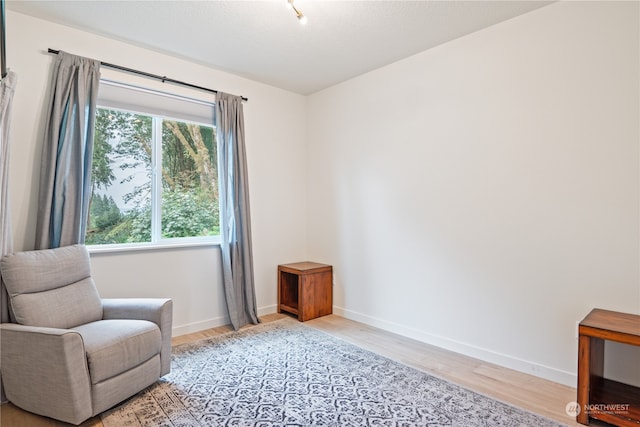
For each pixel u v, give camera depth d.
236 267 3.55
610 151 2.18
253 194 3.85
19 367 1.94
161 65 3.17
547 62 2.43
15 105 2.49
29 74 2.54
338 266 3.95
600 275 2.22
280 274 4.00
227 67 3.48
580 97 2.29
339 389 2.27
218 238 3.66
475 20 2.61
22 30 2.52
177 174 3.41
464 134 2.86
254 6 2.43
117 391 2.00
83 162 2.68
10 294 2.10
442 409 2.04
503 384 2.35
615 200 2.17
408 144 3.26
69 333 1.81
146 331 2.19
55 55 2.63
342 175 3.90
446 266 2.99
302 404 2.09
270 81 3.87
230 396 2.19
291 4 2.25
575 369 2.32
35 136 2.57
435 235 3.07
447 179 2.98
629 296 2.12
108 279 2.91
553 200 2.41
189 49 3.09
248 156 3.81
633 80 2.11
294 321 3.72
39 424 1.90
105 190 3.00
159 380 2.39
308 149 4.32
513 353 2.59
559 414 2.00
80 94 2.66
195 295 3.40
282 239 4.11
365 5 2.41
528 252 2.53
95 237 2.95
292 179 4.21
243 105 3.76
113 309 2.47
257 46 3.03
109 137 3.01
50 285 2.26
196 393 2.22
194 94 3.38
